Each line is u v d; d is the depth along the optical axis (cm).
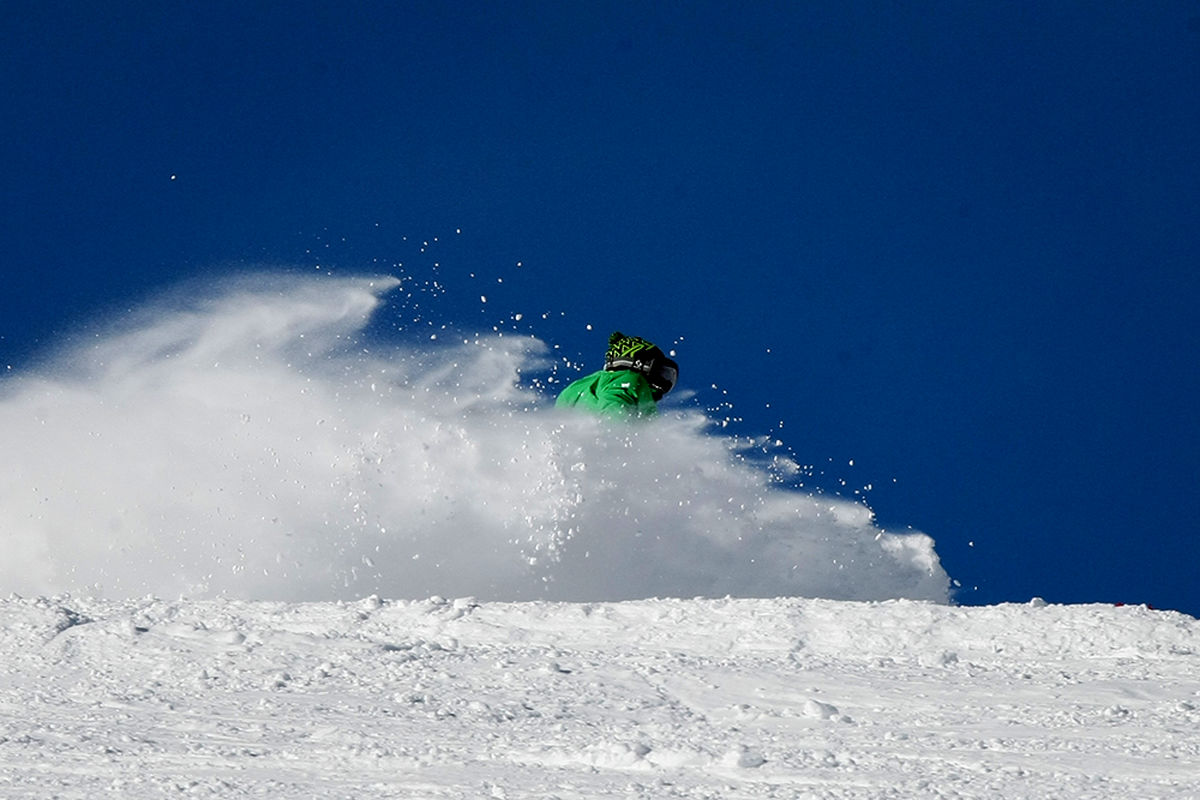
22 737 1434
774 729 1445
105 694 1666
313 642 1919
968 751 1338
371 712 1534
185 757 1354
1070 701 1562
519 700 1592
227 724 1486
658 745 1366
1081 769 1268
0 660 1870
